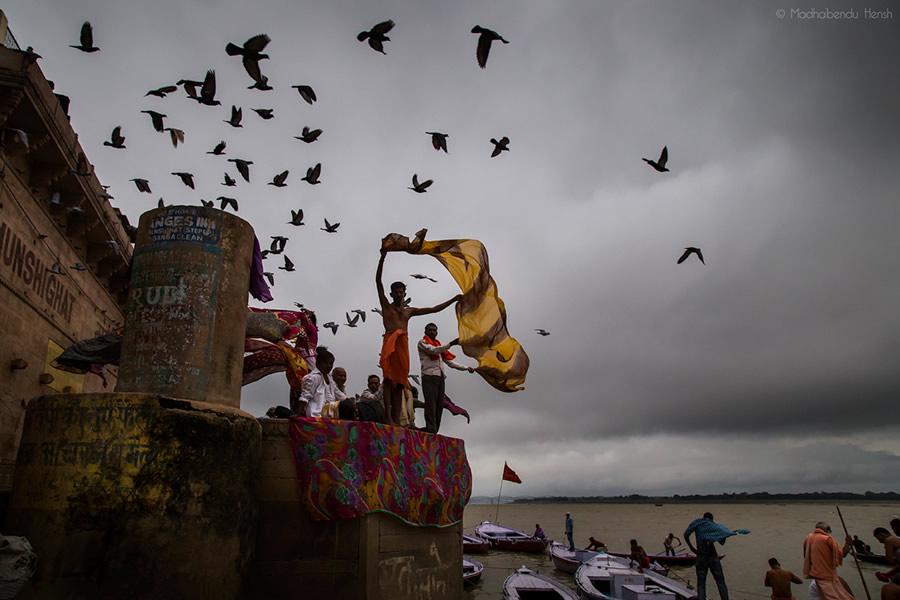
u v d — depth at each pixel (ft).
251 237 27.55
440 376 34.60
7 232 34.19
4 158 33.24
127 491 21.11
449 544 31.65
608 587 59.21
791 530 267.18
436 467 31.35
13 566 19.30
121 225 50.26
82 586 20.26
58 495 21.09
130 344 24.18
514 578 57.93
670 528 282.97
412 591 28.22
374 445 27.63
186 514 21.67
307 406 29.84
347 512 25.79
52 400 22.35
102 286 51.39
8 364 35.14
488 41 21.44
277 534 25.48
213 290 25.04
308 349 42.22
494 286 37.91
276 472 26.03
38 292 38.83
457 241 37.47
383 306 32.94
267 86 25.89
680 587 54.80
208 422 22.90
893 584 34.91
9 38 36.65
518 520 425.28
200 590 21.45
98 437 21.56
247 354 43.32
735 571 99.60
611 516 520.42
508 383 37.83
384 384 31.78
